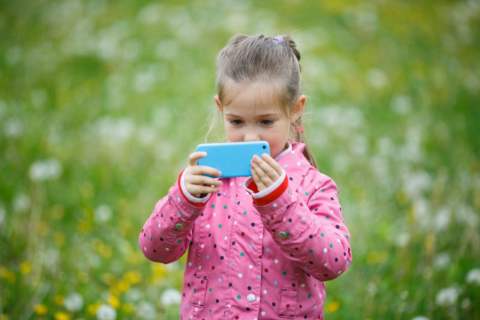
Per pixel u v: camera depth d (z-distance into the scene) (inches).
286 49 93.0
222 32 395.9
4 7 472.7
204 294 87.4
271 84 86.2
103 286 169.0
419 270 171.3
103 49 381.1
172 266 173.9
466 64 409.4
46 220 206.1
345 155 259.9
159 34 401.4
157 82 339.6
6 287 157.0
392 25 458.3
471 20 502.0
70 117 295.4
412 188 228.8
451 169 252.8
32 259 174.6
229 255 86.4
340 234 85.8
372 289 151.0
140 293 158.9
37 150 253.6
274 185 79.8
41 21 439.5
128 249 181.6
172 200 84.1
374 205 218.5
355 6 474.3
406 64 397.1
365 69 380.5
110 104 313.7
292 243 80.4
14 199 215.8
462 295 154.1
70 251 183.0
